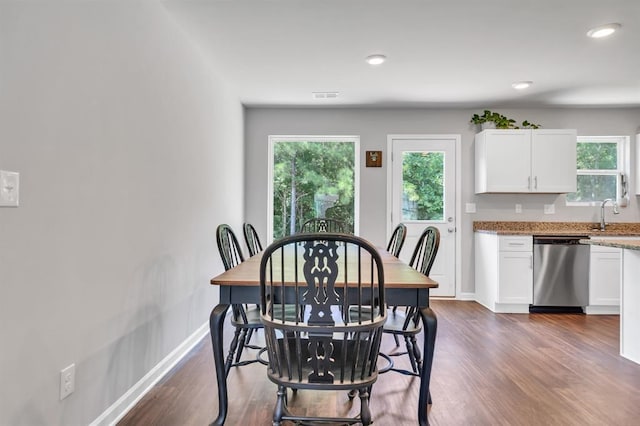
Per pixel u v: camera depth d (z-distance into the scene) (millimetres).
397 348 2873
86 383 1649
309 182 4852
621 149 4695
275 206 4844
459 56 3158
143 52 2143
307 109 4738
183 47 2721
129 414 1939
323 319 1408
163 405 2035
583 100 4352
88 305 1659
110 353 1829
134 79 2045
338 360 1627
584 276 4008
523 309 4066
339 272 1860
